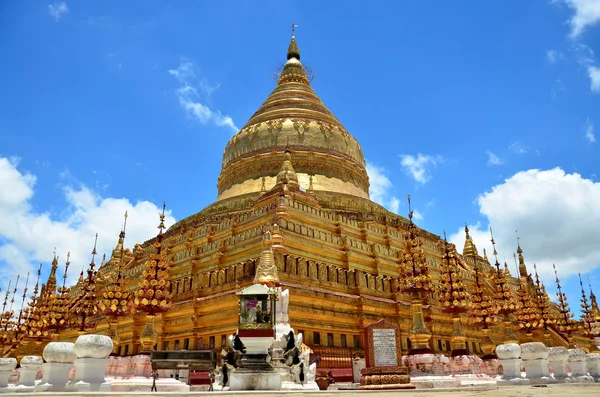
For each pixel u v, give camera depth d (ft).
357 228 172.96
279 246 129.18
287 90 245.45
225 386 75.97
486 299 124.98
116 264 201.67
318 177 206.08
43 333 142.10
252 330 70.90
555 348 90.94
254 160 212.23
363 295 143.54
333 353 122.11
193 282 148.36
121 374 87.10
